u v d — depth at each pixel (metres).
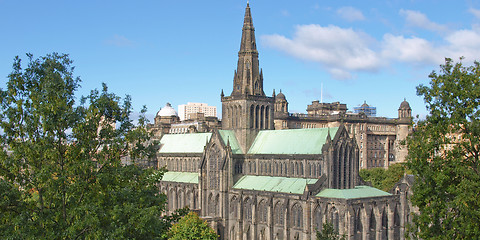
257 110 170.00
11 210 60.53
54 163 64.25
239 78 171.00
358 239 127.06
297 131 155.00
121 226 60.62
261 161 159.62
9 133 62.28
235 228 154.25
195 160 191.00
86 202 62.53
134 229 62.28
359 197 128.38
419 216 69.25
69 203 64.38
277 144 158.00
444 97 67.44
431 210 66.56
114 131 69.12
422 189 68.44
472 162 67.06
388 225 134.75
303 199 132.12
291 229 136.38
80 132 63.97
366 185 147.12
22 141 63.44
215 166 165.75
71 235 59.59
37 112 61.56
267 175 157.38
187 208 76.50
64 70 66.00
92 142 65.31
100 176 62.91
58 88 63.53
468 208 62.28
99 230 58.84
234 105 170.25
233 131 170.38
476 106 66.00
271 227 141.00
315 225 130.38
